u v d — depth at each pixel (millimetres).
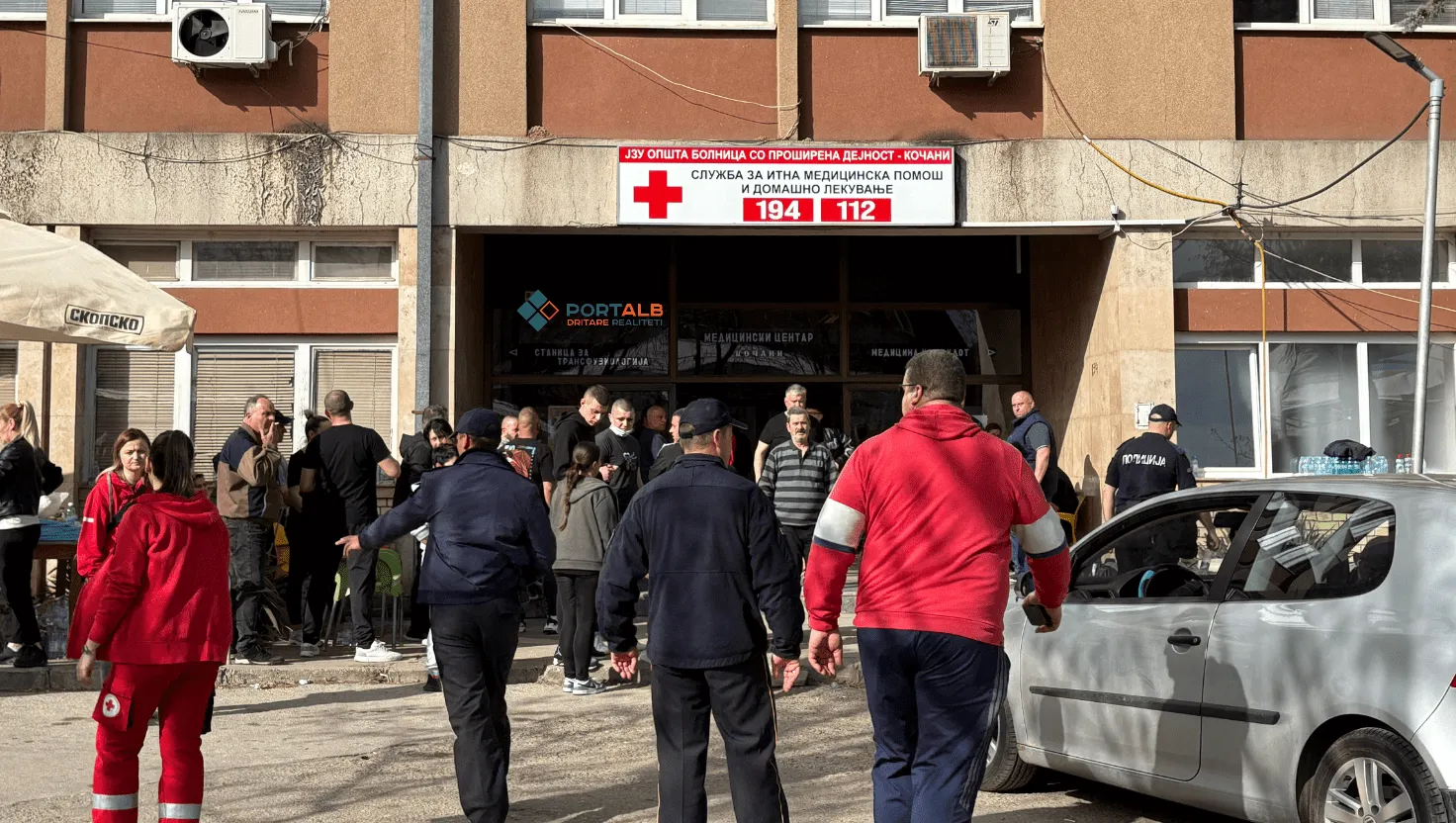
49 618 10617
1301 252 13734
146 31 13070
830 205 13180
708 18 13547
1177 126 13438
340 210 12922
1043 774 7043
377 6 13094
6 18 12969
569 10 13469
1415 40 13719
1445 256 13852
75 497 12836
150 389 13133
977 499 4531
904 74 13492
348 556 10492
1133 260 13336
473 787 5613
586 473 9555
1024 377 16016
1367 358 13758
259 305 13102
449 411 12969
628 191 13086
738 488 5141
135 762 5250
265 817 6062
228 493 10344
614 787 6703
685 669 5035
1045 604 4824
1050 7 13438
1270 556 5488
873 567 4574
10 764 7156
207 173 12875
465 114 13141
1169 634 5684
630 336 15750
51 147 12805
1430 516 4949
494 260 15633
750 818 5016
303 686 9977
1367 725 4879
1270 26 13633
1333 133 13672
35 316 8633
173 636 5188
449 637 5754
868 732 8102
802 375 15867
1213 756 5402
